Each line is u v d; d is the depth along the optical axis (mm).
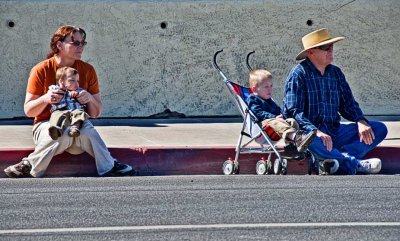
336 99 34781
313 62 34531
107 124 45906
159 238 22984
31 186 30906
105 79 47562
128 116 47750
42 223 24719
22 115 47250
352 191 29375
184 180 32312
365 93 49062
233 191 29484
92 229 23953
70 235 23344
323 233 23469
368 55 49031
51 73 33875
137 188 30266
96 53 47469
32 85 33781
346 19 48781
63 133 33000
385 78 49188
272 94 48500
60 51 33844
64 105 33219
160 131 43156
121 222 24766
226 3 48188
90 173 34469
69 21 47312
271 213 25812
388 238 22953
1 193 29344
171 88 48062
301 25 48594
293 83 34250
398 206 26828
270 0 48344
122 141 39531
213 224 24469
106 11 47469
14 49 47094
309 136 32781
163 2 47844
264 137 34156
